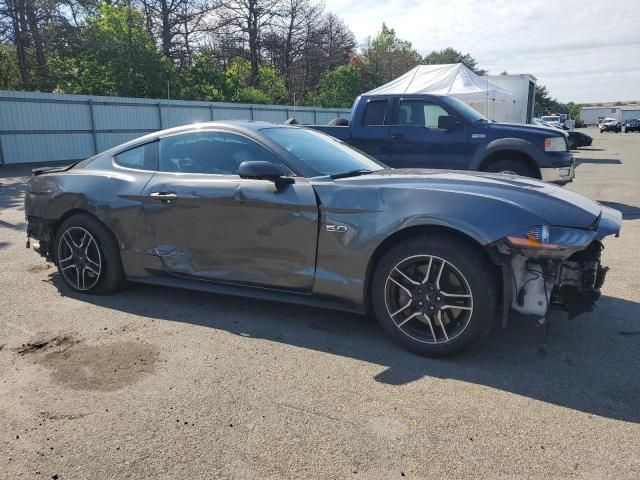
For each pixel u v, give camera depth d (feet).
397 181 11.16
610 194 34.65
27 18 93.25
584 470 7.17
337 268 11.22
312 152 12.89
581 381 9.68
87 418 8.50
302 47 150.41
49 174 15.31
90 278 14.60
